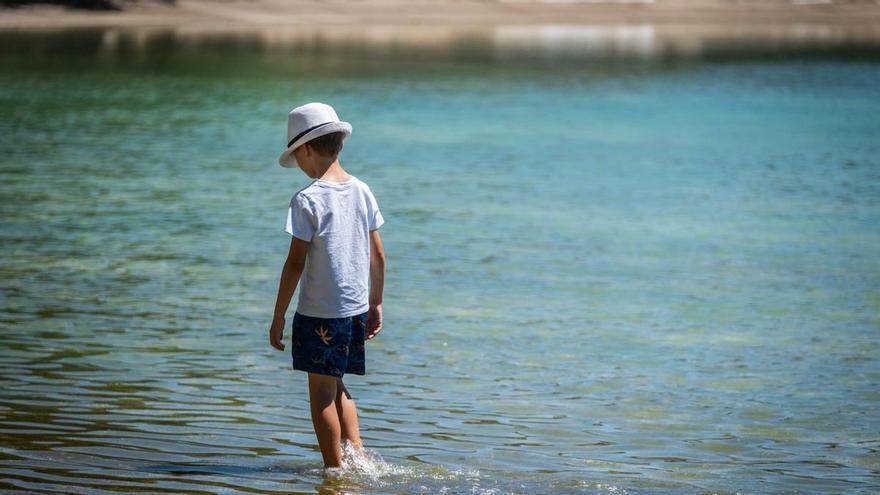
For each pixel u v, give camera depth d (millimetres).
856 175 21531
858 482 6277
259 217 15938
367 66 52875
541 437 7098
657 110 36094
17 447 6465
